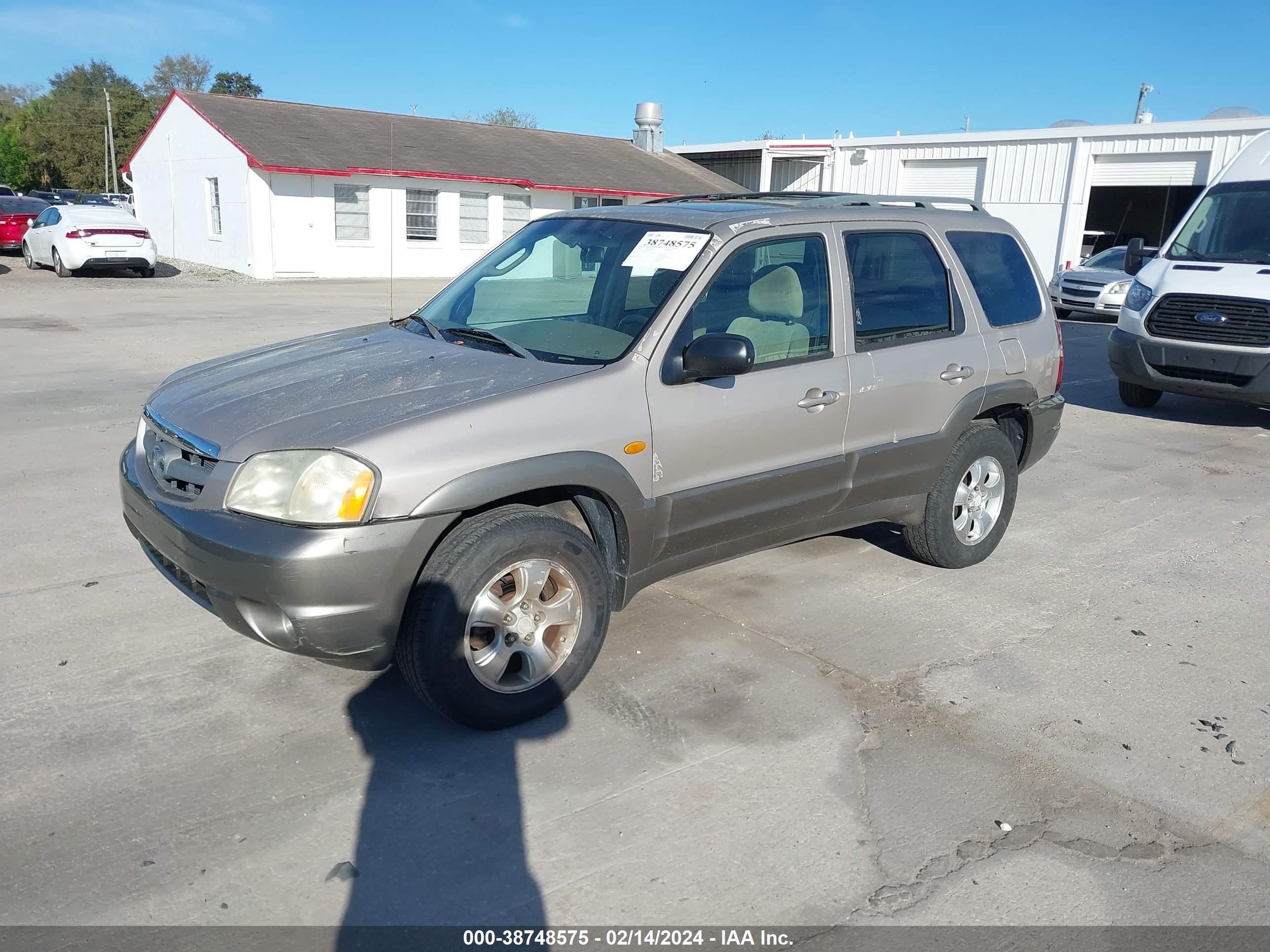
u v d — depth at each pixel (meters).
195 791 3.25
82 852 2.94
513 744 3.60
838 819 3.24
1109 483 7.66
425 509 3.28
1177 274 9.66
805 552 5.79
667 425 3.89
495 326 4.35
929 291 5.04
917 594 5.19
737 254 4.18
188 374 4.32
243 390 3.82
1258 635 4.82
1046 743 3.75
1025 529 6.42
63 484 6.51
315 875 2.89
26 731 3.56
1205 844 3.19
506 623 3.56
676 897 2.85
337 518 3.19
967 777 3.51
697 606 4.93
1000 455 5.47
